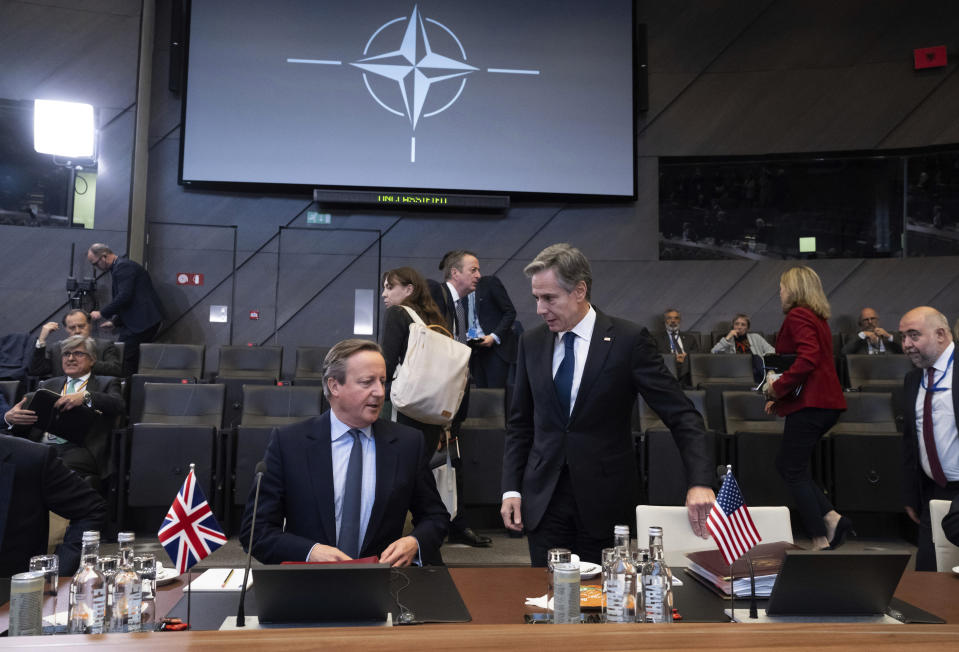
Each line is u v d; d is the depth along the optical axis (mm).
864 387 6449
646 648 1042
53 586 1910
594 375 2469
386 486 2365
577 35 8906
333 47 8680
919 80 8922
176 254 8688
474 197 8664
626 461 2525
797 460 4129
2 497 2484
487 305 6230
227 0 8578
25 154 8195
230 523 5129
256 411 5562
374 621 1650
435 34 8789
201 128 8477
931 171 8898
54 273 8055
